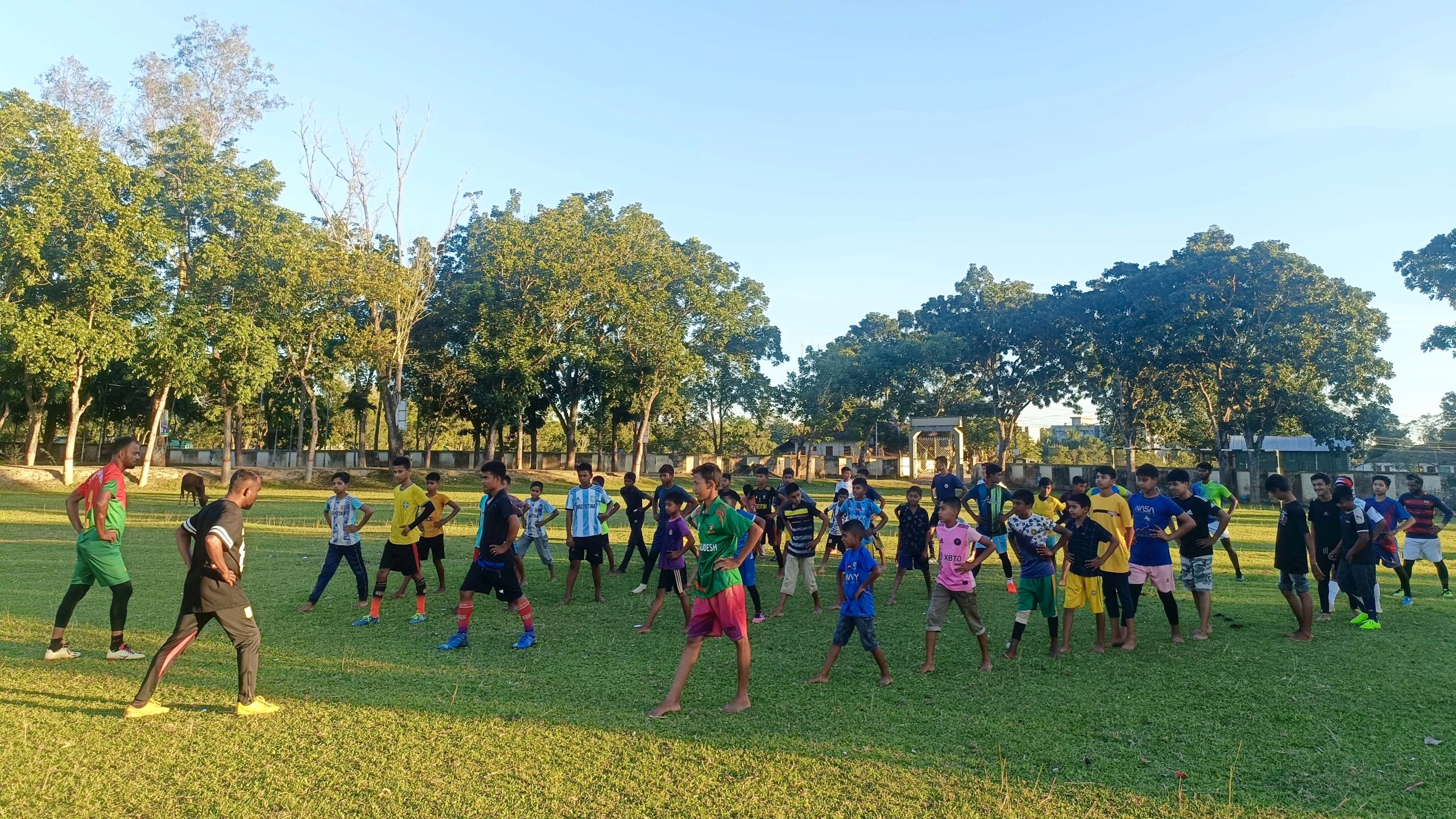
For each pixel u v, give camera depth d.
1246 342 41.31
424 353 44.38
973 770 4.57
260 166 33.84
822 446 67.25
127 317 30.31
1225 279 41.47
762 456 64.12
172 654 5.23
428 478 10.35
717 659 7.10
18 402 40.22
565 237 42.50
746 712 5.56
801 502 9.42
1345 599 10.75
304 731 4.97
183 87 35.16
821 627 8.64
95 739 4.76
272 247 32.50
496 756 4.64
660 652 7.34
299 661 6.76
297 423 54.38
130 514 21.05
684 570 8.64
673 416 58.88
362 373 48.38
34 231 26.64
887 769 4.55
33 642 7.18
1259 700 5.97
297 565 12.55
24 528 17.38
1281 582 8.27
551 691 5.98
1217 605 10.12
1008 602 10.34
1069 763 4.71
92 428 52.75
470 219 46.34
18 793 4.04
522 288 42.78
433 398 46.38
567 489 43.69
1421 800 4.23
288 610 9.12
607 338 47.88
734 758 4.67
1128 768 4.63
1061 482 49.31
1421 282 32.41
